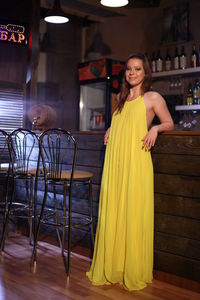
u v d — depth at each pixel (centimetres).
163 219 301
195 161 282
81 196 375
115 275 290
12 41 533
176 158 293
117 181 294
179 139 291
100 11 700
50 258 358
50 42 717
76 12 705
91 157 366
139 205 285
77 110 699
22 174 356
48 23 714
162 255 301
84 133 371
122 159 290
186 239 287
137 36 683
